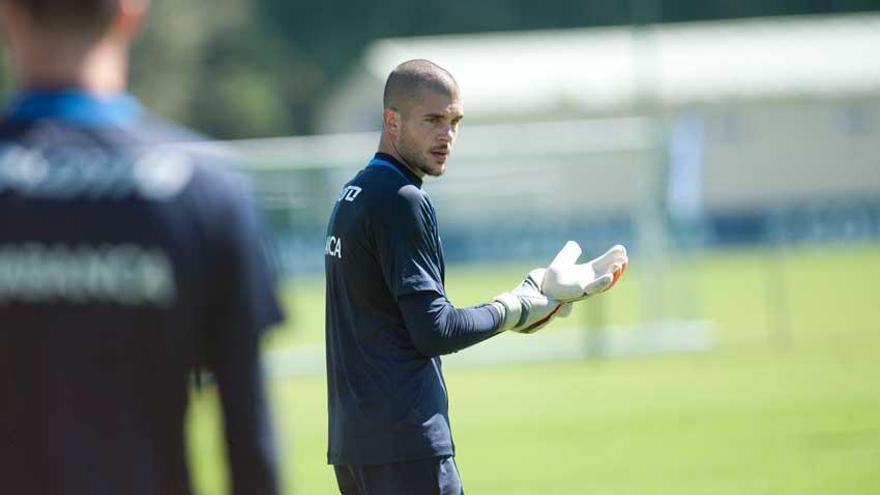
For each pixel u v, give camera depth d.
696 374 66.00
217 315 11.33
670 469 40.84
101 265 11.05
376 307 19.42
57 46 11.13
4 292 11.12
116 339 11.06
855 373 62.66
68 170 11.13
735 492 36.81
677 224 111.31
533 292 20.22
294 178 83.38
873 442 44.16
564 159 89.25
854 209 154.75
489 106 182.88
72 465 11.00
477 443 48.09
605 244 130.00
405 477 19.33
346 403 19.69
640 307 86.94
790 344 75.50
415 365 19.48
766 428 48.00
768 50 193.12
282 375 77.00
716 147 185.62
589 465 42.22
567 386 64.44
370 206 19.22
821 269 125.38
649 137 84.94
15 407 11.10
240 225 11.30
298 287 113.38
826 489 36.59
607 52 194.00
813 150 186.62
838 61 189.38
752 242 154.38
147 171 11.14
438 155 19.83
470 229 126.06
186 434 11.45
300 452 47.25
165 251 11.06
